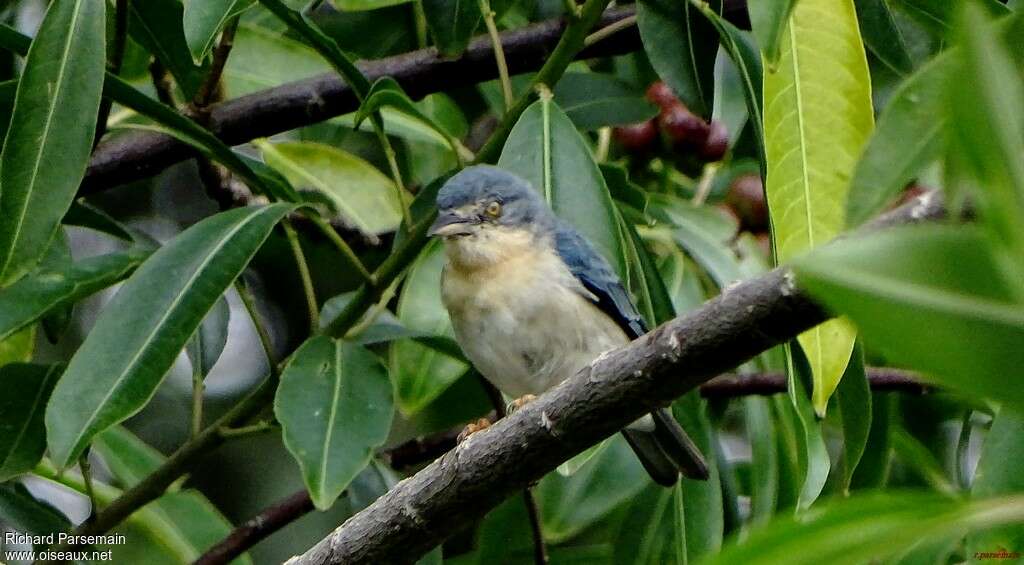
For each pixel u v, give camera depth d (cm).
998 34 445
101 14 861
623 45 1176
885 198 539
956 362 334
